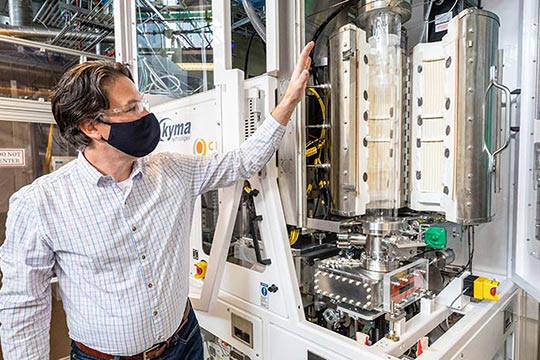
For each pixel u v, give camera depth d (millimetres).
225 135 1380
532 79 1404
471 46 1124
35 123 2670
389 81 1245
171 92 2055
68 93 941
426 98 1283
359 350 1039
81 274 1000
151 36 2064
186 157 1270
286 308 1255
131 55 2010
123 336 1031
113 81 964
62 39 2891
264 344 1353
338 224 1254
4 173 2543
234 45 2172
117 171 1045
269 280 1312
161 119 1845
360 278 1136
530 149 1418
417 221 1317
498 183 1252
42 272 980
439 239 1218
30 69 2684
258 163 1207
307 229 1400
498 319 1398
